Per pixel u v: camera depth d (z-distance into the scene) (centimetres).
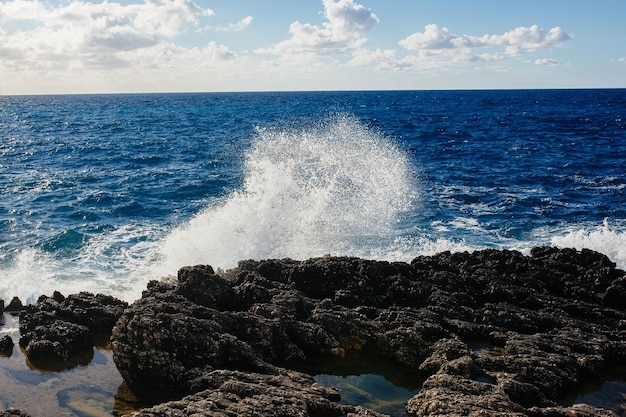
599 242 1780
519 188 2664
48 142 4775
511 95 19500
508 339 1006
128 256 1612
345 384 902
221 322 983
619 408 845
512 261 1314
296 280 1196
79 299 1143
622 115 7938
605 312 1135
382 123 6350
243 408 716
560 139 4744
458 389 814
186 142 4644
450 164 3353
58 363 976
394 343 983
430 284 1181
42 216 2109
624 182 2794
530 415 775
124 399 866
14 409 751
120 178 2944
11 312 1225
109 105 14012
